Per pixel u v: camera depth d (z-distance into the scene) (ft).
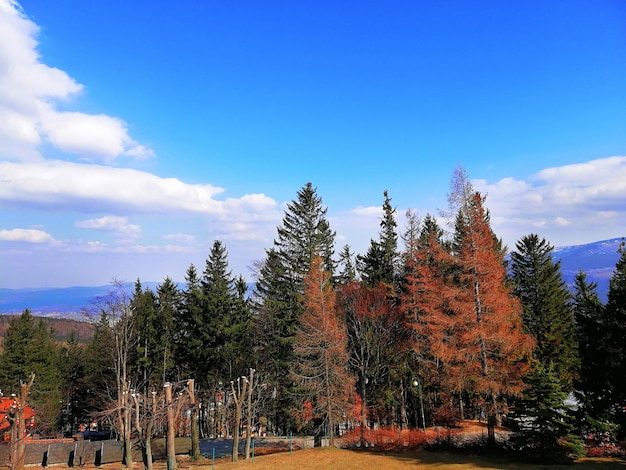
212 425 169.17
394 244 138.10
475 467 69.46
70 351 217.56
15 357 168.14
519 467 67.67
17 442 85.10
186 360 144.46
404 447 93.40
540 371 74.79
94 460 103.96
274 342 127.95
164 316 151.64
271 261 147.84
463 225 86.74
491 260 82.07
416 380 109.50
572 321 127.34
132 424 106.11
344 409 101.04
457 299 85.20
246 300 164.66
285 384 121.39
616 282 69.10
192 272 177.78
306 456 88.53
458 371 82.89
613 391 65.41
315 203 135.95
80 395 201.05
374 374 110.83
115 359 137.59
